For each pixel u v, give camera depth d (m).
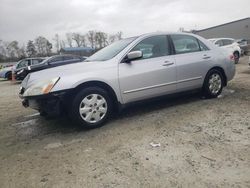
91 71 5.15
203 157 3.78
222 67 6.84
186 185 3.15
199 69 6.41
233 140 4.27
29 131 5.48
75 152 4.21
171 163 3.66
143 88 5.61
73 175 3.53
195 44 6.57
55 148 4.44
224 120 5.18
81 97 4.98
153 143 4.32
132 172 3.50
